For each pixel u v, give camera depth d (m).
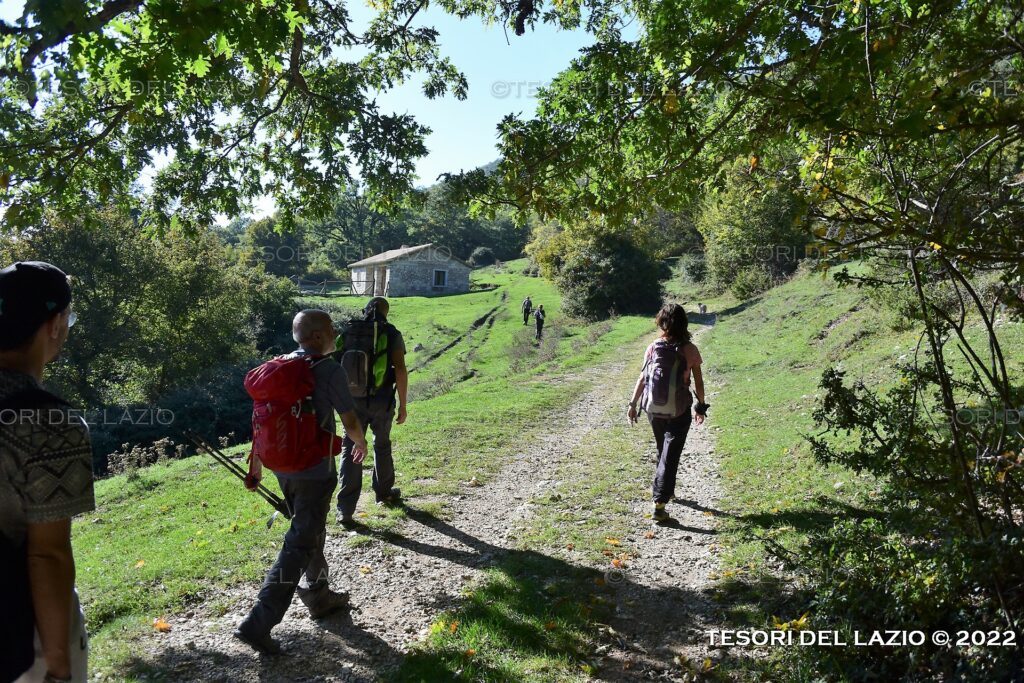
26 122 7.51
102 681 3.71
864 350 14.16
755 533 5.79
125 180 8.66
